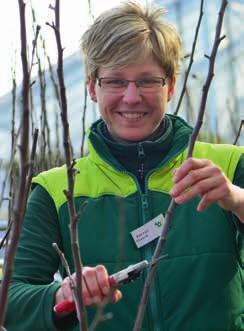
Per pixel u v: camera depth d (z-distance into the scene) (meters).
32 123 2.20
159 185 1.79
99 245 1.74
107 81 1.75
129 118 1.78
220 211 1.73
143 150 1.81
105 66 1.72
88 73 1.81
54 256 1.76
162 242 1.17
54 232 1.78
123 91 1.74
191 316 1.67
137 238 1.72
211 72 1.14
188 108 2.88
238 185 1.75
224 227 1.72
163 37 1.73
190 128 1.87
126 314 1.68
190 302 1.67
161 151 1.83
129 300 1.68
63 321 1.47
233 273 1.71
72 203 1.04
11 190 1.71
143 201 1.77
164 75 1.76
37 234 1.75
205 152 1.81
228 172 1.77
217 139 3.03
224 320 1.68
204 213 1.73
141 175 1.82
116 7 1.76
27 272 1.68
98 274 1.29
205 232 1.71
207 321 1.67
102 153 1.82
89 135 1.86
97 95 1.80
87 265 1.73
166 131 1.83
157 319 1.67
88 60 1.78
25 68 0.89
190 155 1.36
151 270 1.16
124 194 1.78
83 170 1.84
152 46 1.71
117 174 1.80
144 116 1.78
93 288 1.28
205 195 1.37
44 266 1.72
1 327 0.95
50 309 1.47
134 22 1.71
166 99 1.79
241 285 1.74
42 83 2.41
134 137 1.80
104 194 1.78
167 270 1.69
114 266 1.71
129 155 1.82
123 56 1.69
